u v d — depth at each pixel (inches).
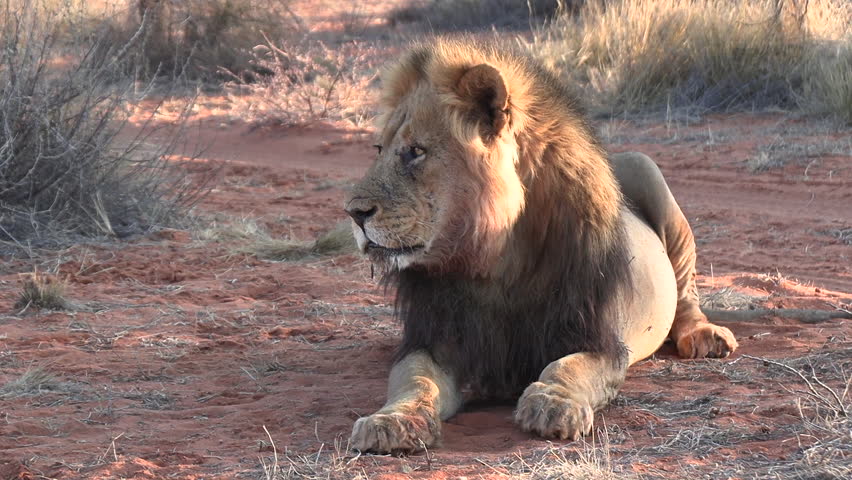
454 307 339.3
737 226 756.0
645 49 1215.6
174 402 376.5
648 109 1161.4
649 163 452.4
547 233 333.7
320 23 2011.6
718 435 308.5
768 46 1181.1
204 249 692.1
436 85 319.9
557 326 339.3
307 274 621.0
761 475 271.0
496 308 340.5
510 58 338.0
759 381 375.9
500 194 317.4
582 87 1210.6
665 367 403.2
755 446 295.7
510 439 313.3
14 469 296.7
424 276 340.2
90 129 745.0
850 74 1042.7
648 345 406.3
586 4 1521.9
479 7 1861.5
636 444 305.9
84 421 349.7
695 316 446.0
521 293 338.6
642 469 278.8
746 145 978.1
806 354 410.6
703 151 973.2
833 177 850.1
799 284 589.0
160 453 310.3
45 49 738.8
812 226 742.5
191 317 511.8
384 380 395.9
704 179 892.0
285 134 1232.8
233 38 1557.6
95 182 729.6
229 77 1531.7
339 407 358.0
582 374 326.3
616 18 1282.0
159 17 1501.0
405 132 320.2
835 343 426.0
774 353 421.4
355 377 403.2
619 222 354.6
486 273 328.8
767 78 1138.7
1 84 721.6
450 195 318.0
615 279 346.6
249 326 496.7
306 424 339.3
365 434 298.2
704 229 754.2
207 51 1542.8
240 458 303.9
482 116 318.3
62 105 729.6
